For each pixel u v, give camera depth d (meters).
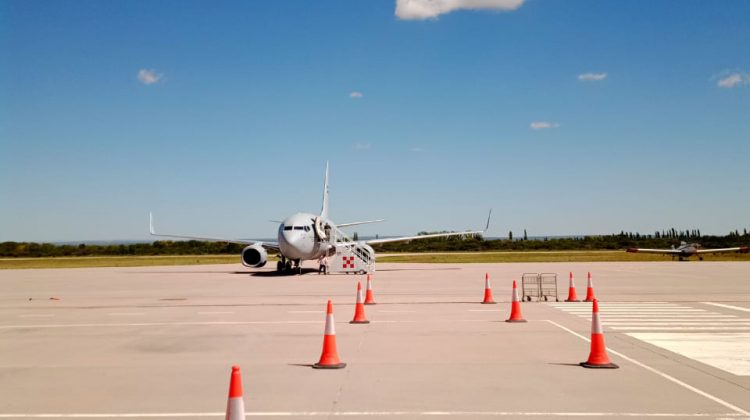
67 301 22.42
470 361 10.27
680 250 59.81
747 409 7.33
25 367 10.23
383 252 108.81
